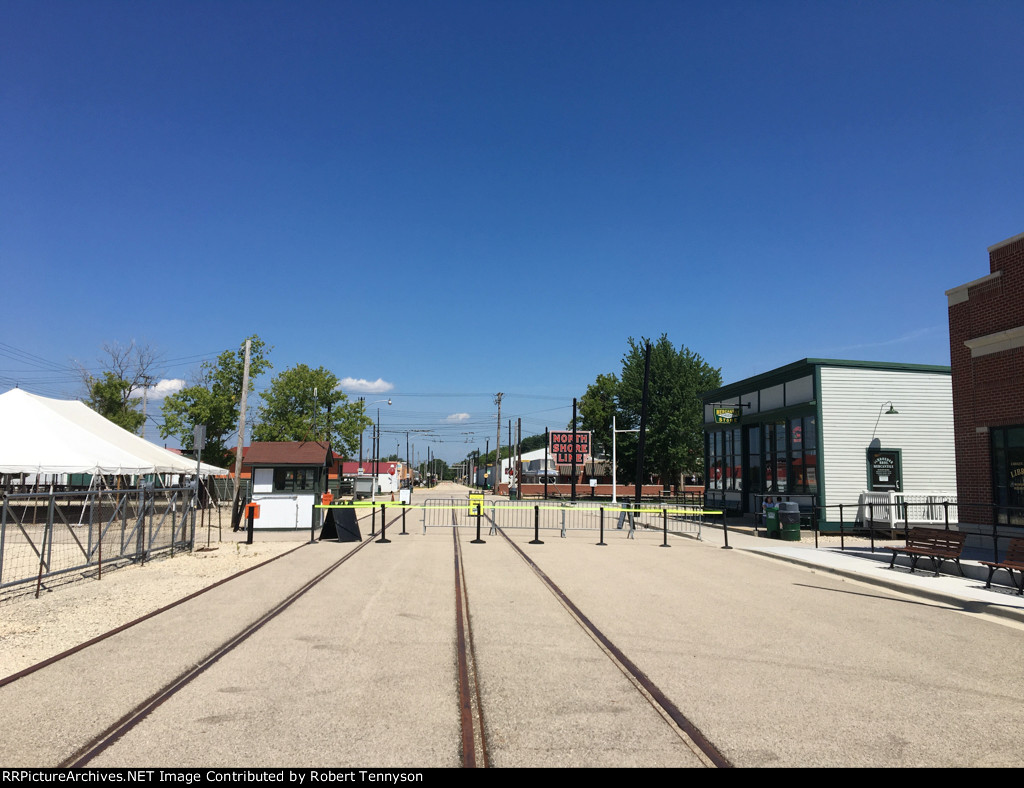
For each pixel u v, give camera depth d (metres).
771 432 26.61
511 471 71.69
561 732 5.14
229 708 5.54
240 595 10.59
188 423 38.41
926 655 7.52
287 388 48.19
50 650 7.29
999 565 11.34
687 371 54.53
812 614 9.69
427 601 10.16
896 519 22.44
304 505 23.62
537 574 12.99
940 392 23.78
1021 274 15.18
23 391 25.27
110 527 14.25
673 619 9.18
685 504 40.62
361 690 6.02
